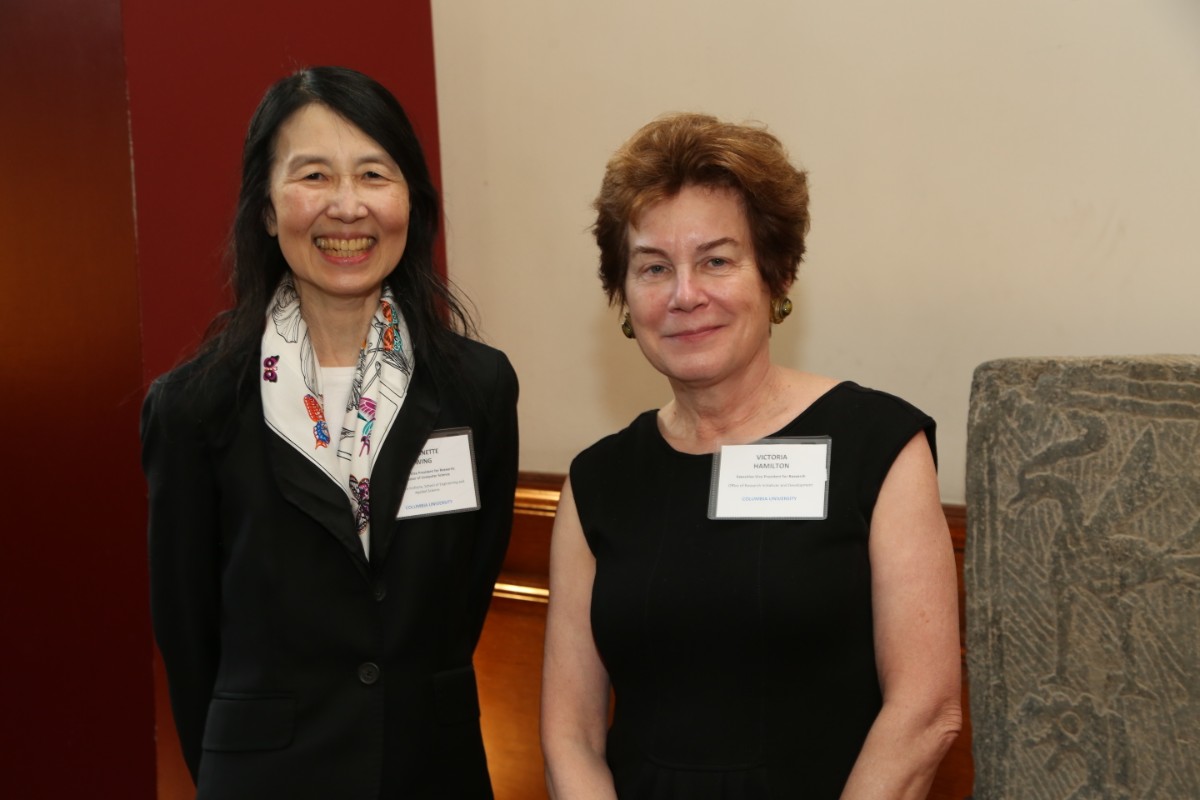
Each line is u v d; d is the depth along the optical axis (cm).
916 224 234
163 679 244
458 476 168
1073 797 143
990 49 221
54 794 268
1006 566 147
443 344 174
